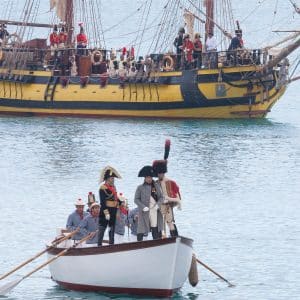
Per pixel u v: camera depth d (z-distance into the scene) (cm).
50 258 10356
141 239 10012
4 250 11912
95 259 9950
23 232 12825
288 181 16825
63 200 15000
